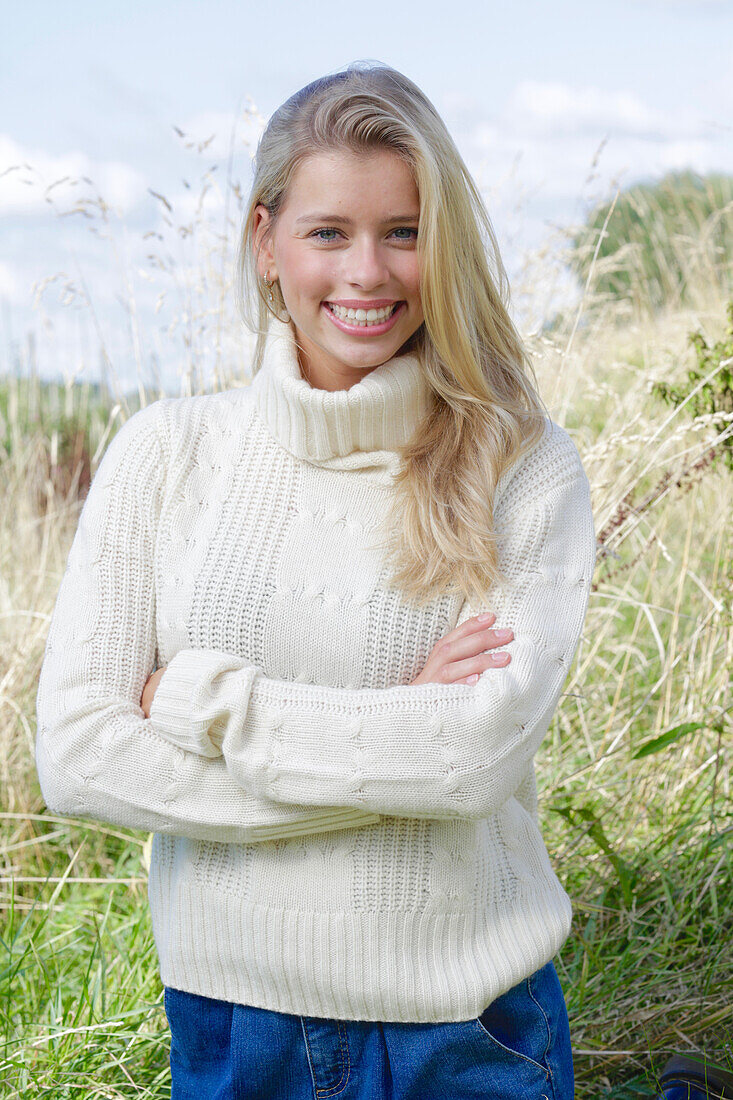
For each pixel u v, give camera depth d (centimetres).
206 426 219
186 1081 216
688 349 454
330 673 199
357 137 187
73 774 197
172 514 212
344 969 194
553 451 208
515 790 202
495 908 203
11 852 393
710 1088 254
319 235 192
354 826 192
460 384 202
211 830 194
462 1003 194
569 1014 286
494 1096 200
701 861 334
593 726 412
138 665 208
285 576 202
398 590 198
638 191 748
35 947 320
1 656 439
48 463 600
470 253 198
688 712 371
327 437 203
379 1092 200
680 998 290
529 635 193
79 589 210
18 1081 266
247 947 199
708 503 501
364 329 195
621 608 489
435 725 183
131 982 303
